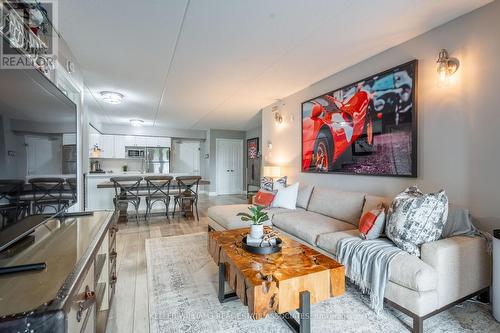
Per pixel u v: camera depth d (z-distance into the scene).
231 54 2.80
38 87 1.38
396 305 1.66
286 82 3.74
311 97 3.86
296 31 2.33
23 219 1.21
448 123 2.21
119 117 6.43
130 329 1.63
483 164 1.99
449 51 2.19
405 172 2.51
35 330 0.65
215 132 8.72
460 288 1.69
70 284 0.83
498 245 1.68
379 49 2.71
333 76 3.42
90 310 1.13
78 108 3.20
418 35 2.42
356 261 1.92
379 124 2.77
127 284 2.21
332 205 3.03
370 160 2.88
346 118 3.20
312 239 2.42
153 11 2.02
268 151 5.11
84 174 3.98
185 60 2.96
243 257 1.74
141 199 5.47
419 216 1.76
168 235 3.73
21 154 1.20
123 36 2.42
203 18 2.12
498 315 1.68
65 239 1.34
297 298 1.44
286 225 2.87
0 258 1.09
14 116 1.13
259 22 2.18
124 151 7.77
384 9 2.00
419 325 1.53
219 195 8.66
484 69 1.98
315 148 3.75
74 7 1.95
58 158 1.66
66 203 1.80
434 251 1.61
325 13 2.05
